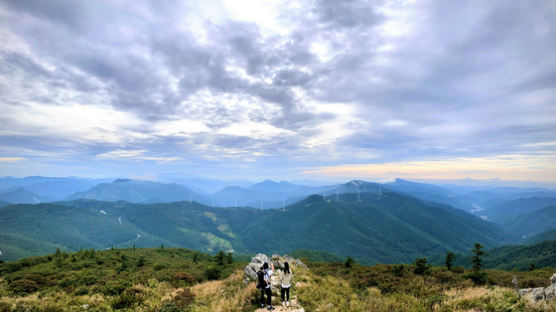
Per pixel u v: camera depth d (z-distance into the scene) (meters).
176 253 100.00
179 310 15.55
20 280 26.73
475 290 17.30
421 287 20.64
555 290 12.91
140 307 16.70
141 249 101.50
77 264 51.06
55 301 18.36
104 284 23.61
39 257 59.47
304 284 19.52
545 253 174.50
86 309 16.62
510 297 13.73
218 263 59.97
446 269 29.95
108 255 67.75
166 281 29.45
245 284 19.47
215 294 18.81
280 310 13.78
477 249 28.28
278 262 25.70
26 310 15.85
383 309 14.54
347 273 34.91
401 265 31.50
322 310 14.44
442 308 13.58
